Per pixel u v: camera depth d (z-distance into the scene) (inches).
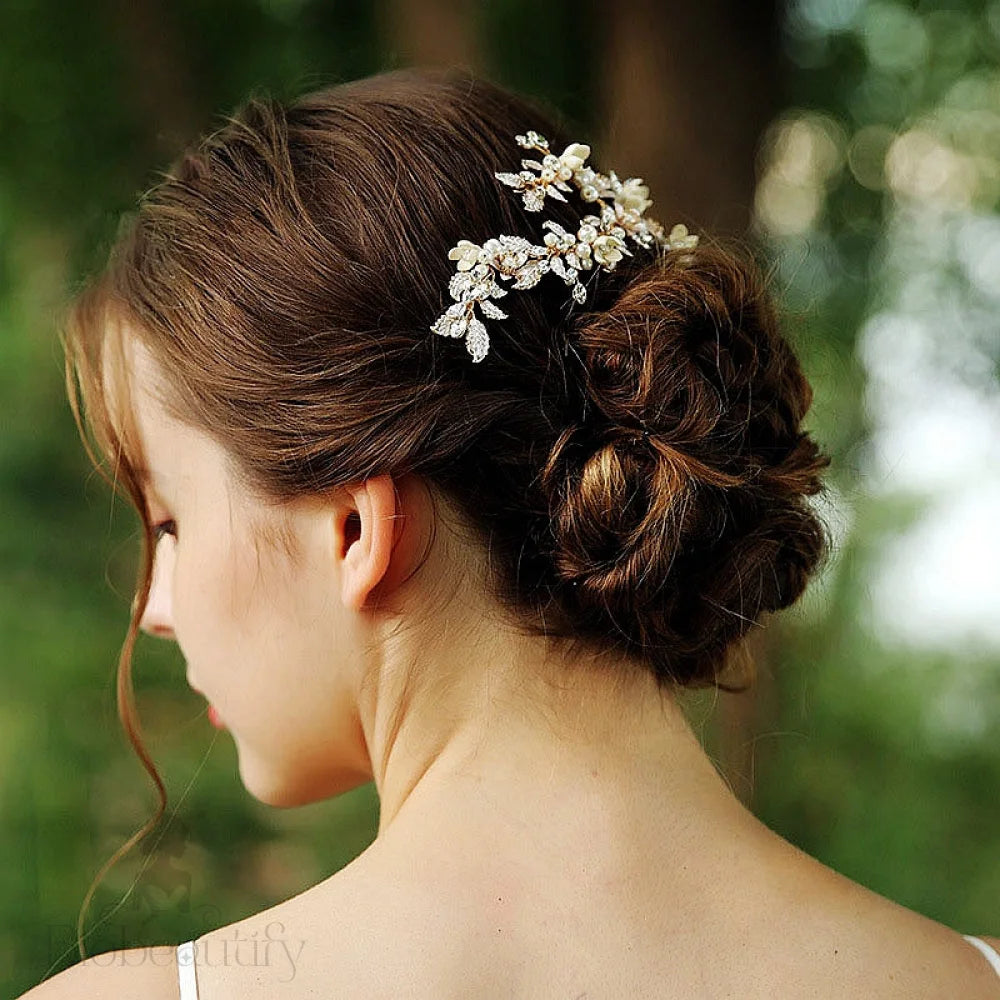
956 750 197.6
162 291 48.1
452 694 44.8
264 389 45.2
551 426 45.3
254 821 155.8
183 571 48.3
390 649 45.3
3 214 189.9
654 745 44.4
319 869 156.7
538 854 41.6
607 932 40.3
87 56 190.2
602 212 49.6
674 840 42.6
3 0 188.5
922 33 186.5
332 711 47.4
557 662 44.5
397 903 40.6
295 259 45.6
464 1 168.9
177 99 191.5
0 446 188.9
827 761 185.3
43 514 191.5
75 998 39.5
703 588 47.1
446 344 44.8
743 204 162.1
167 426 48.2
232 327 46.0
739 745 138.7
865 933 42.5
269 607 46.9
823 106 186.9
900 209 188.9
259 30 192.2
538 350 45.9
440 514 44.8
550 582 44.6
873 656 199.6
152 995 39.3
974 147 187.9
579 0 177.0
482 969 39.3
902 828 182.2
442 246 45.7
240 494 46.5
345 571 44.8
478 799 42.9
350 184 46.5
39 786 162.1
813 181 188.4
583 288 46.9
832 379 136.3
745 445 49.1
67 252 190.4
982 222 187.0
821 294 180.2
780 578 53.4
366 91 50.4
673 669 46.4
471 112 49.1
